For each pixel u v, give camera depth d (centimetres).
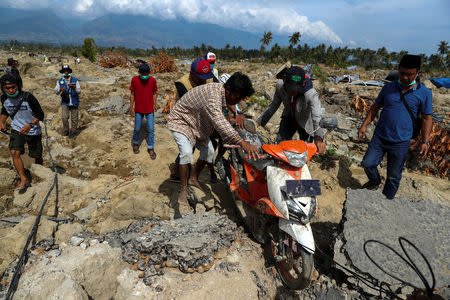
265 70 2394
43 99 929
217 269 339
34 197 437
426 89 407
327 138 757
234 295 316
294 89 393
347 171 559
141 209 404
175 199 464
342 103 955
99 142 655
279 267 356
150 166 567
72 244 358
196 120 389
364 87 1224
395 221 365
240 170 418
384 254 339
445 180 611
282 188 322
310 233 313
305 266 300
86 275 305
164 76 1864
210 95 356
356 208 373
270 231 379
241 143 341
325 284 346
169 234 364
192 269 331
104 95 1124
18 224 358
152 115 586
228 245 371
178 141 390
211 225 390
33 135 469
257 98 966
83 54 3906
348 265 340
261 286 336
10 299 271
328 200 501
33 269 309
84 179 526
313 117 431
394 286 321
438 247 345
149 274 326
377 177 468
